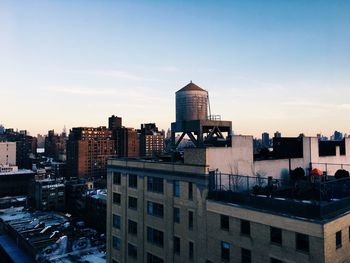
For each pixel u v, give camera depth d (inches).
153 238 1449.3
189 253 1246.3
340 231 901.2
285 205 946.1
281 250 930.7
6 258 3964.1
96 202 5315.0
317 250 847.1
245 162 1318.9
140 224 1533.0
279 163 1455.5
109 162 1800.0
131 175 1624.0
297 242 901.2
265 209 993.5
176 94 1622.8
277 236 950.4
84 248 3767.2
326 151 1809.8
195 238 1218.0
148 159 1713.8
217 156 1221.7
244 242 1032.2
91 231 4675.2
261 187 1157.7
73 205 6205.7
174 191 1342.3
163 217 1387.8
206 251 1167.6
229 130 1571.1
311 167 1594.5
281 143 1660.9
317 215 872.9
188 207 1254.9
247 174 1320.1
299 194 1083.3
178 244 1314.0
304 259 875.4
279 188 1210.0
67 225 4697.3
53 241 3971.5
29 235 4190.5
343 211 946.1
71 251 3659.0
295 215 919.0
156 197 1435.8
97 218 5251.0
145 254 1489.9
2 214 5797.2
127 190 1643.7
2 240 4439.0
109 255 1766.7
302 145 1567.4
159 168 1419.8
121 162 1695.4
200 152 1211.9
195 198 1224.2
